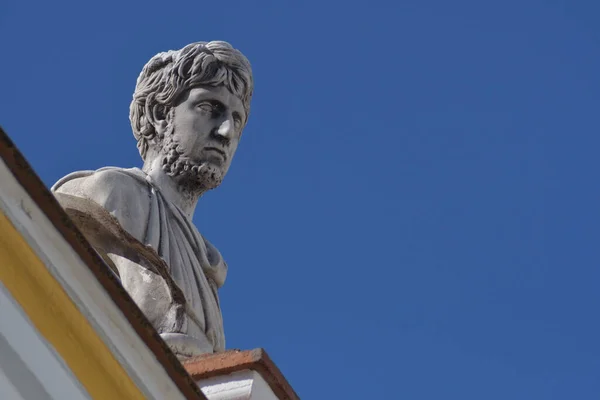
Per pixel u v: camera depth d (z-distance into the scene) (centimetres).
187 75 1745
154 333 1259
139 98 1758
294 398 1449
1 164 1202
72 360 1214
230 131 1738
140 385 1254
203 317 1628
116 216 1619
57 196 1605
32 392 1182
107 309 1240
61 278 1221
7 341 1177
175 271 1630
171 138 1730
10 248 1203
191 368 1445
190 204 1728
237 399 1427
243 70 1772
